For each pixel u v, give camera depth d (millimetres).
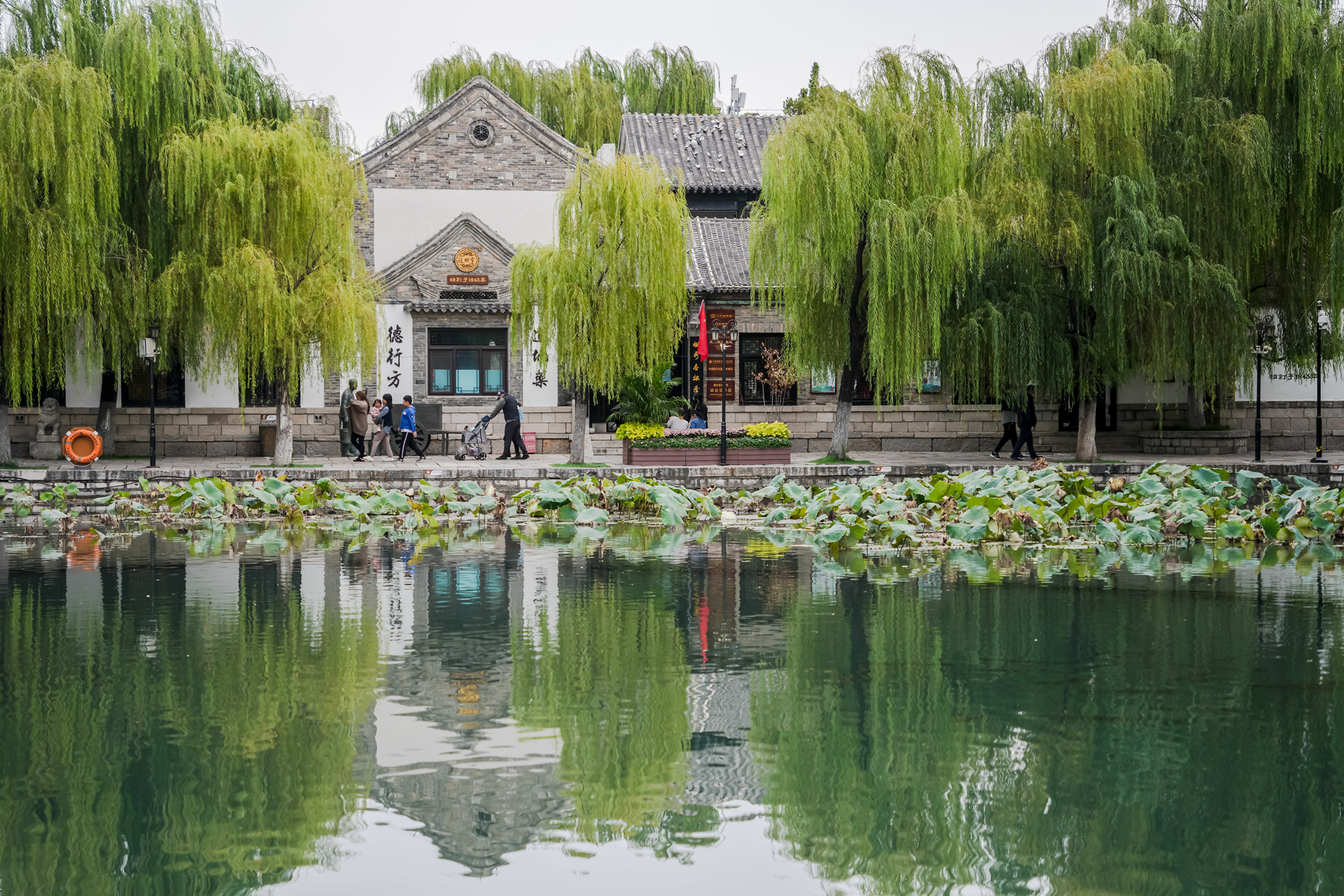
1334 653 8938
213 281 22938
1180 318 23484
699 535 17125
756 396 30516
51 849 5266
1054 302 24531
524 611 10609
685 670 8422
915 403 30484
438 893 4844
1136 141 23844
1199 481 18641
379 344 28859
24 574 12766
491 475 22406
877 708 7438
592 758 6473
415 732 6918
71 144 21672
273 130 26969
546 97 40094
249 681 8055
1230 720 7168
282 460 24266
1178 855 5207
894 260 22875
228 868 5090
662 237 24031
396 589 11828
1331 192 25078
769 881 4961
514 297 24422
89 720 7129
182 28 25672
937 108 23594
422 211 30234
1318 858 5215
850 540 15836
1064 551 15180
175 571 12984
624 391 26594
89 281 22297
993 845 5387
